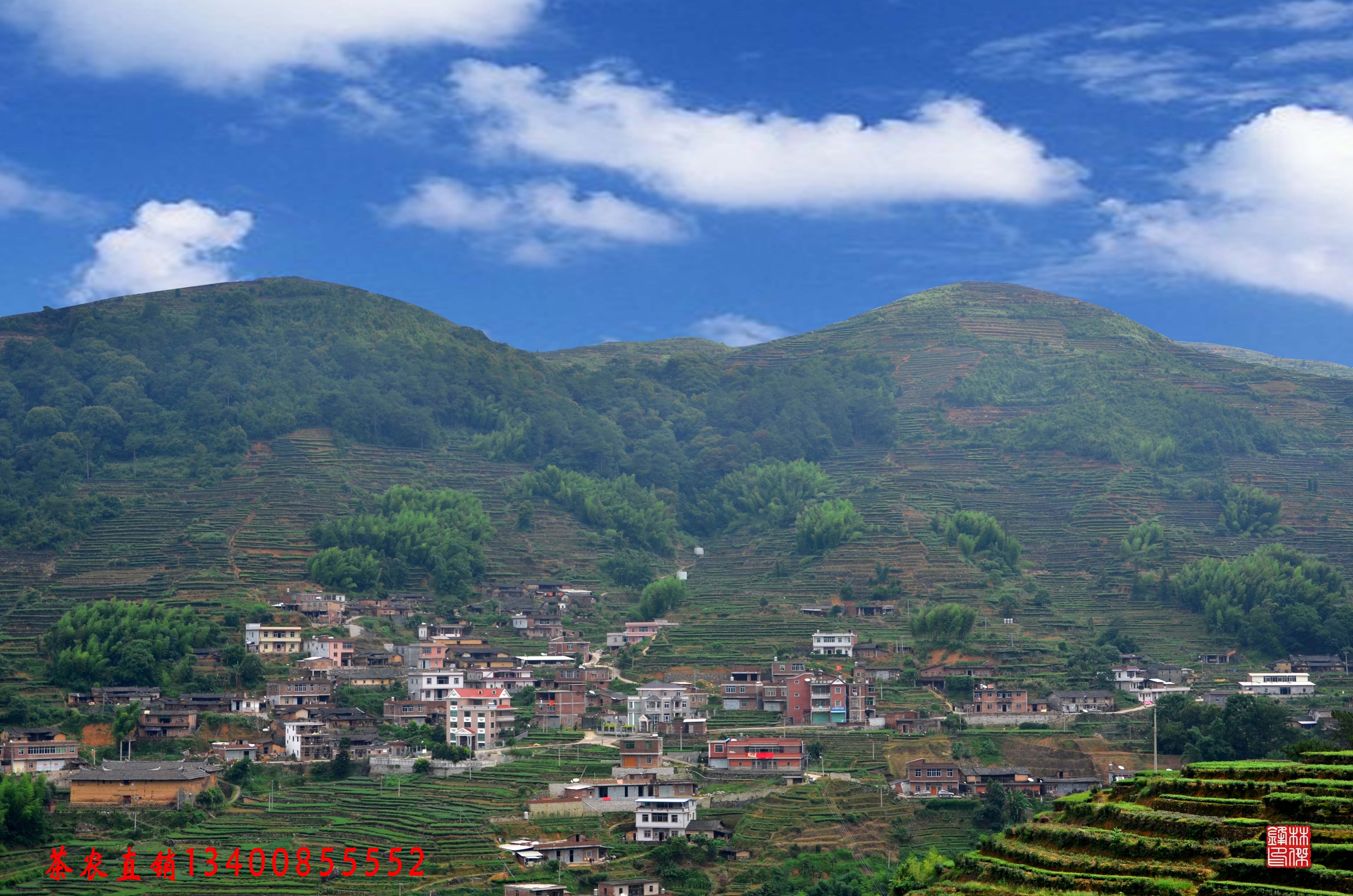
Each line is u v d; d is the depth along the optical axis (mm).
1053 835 108125
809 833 179375
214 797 179000
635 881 158000
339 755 196625
